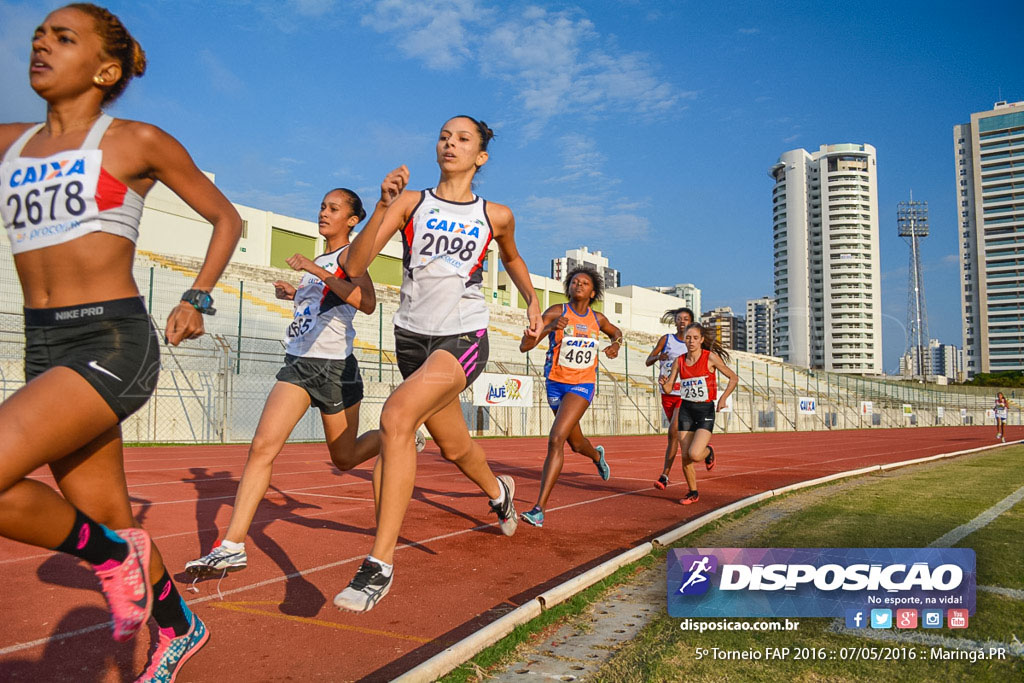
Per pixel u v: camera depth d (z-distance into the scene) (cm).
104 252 192
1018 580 371
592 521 571
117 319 192
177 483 781
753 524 553
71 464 205
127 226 198
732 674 249
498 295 4644
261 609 317
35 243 192
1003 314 11825
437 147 350
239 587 351
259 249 3366
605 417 2750
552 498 707
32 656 254
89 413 182
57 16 195
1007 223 11862
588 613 326
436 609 325
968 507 634
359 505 633
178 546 443
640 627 305
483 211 351
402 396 289
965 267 12394
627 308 5825
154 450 1338
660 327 6272
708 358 679
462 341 331
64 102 198
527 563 419
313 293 416
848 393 4550
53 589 340
